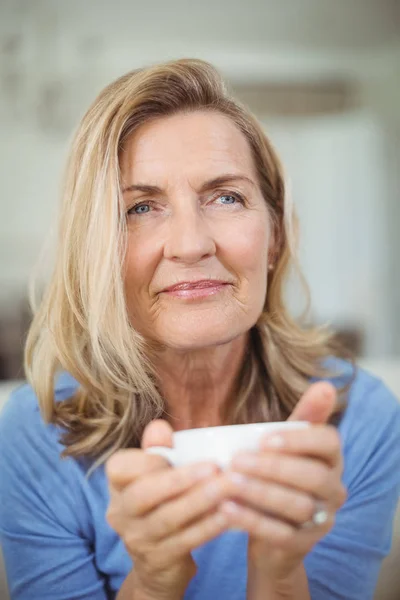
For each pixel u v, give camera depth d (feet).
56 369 2.89
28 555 2.63
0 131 10.43
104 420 2.64
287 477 1.40
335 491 1.50
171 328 2.32
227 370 2.72
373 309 11.75
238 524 1.44
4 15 9.71
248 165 2.49
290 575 1.78
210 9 10.11
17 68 10.07
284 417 2.84
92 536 2.68
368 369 3.80
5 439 2.77
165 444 1.57
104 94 2.52
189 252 2.21
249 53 11.03
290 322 3.06
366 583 2.59
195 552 2.50
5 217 10.69
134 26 10.30
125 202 2.36
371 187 11.74
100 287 2.37
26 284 10.53
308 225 11.80
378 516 2.71
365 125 11.59
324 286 11.87
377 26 10.73
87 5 9.77
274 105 11.28
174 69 2.38
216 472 1.44
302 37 10.92
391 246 11.79
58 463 2.67
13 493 2.68
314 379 2.96
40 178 10.68
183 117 2.36
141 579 1.73
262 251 2.39
